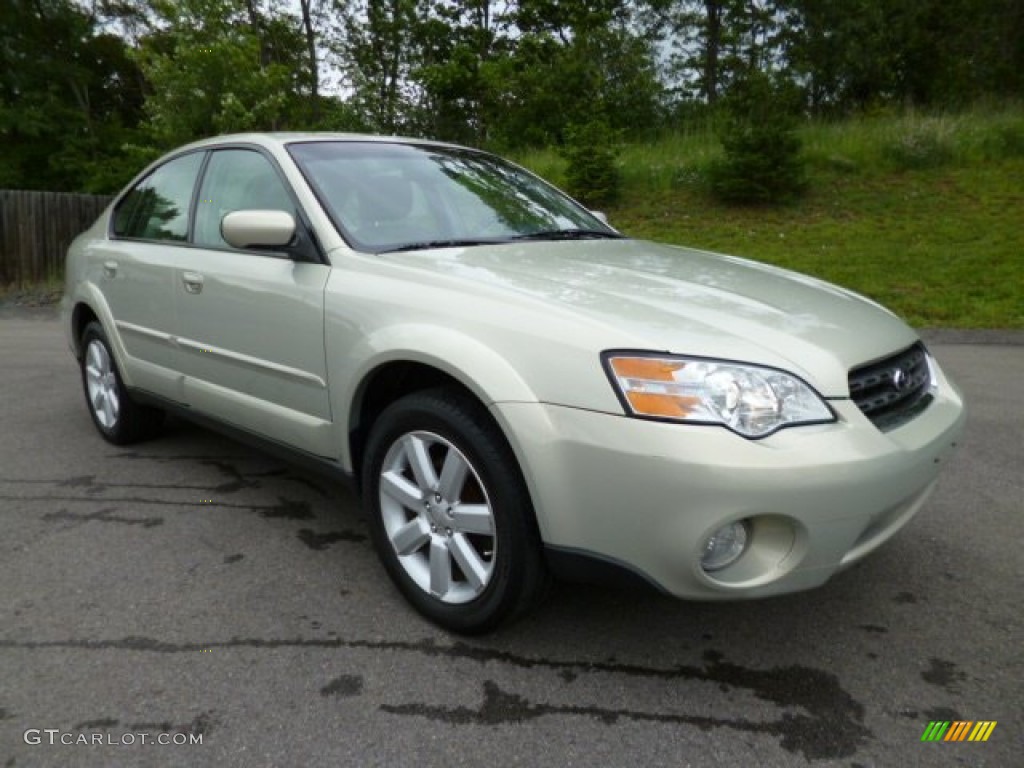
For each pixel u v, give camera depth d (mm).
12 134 25594
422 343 2346
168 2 15961
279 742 1969
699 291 2469
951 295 9336
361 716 2066
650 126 21688
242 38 16375
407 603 2652
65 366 6672
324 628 2496
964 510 3420
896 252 11102
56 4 25766
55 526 3262
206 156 3654
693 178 15359
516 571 2236
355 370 2578
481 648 2385
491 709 2098
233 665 2291
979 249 10961
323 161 3174
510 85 22078
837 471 1981
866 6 22875
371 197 3084
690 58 28750
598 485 2033
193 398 3502
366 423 2750
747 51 26797
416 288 2500
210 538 3158
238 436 3371
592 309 2211
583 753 1930
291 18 30312
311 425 2852
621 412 2006
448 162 3576
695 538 1953
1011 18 23453
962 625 2516
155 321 3664
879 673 2262
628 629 2494
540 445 2092
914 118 16500
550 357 2123
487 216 3295
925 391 2549
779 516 1974
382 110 25984
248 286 3031
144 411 4219
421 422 2424
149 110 17203
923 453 2229
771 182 13930
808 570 2051
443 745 1958
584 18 23406
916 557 2986
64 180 25812
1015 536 3158
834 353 2191
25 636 2438
